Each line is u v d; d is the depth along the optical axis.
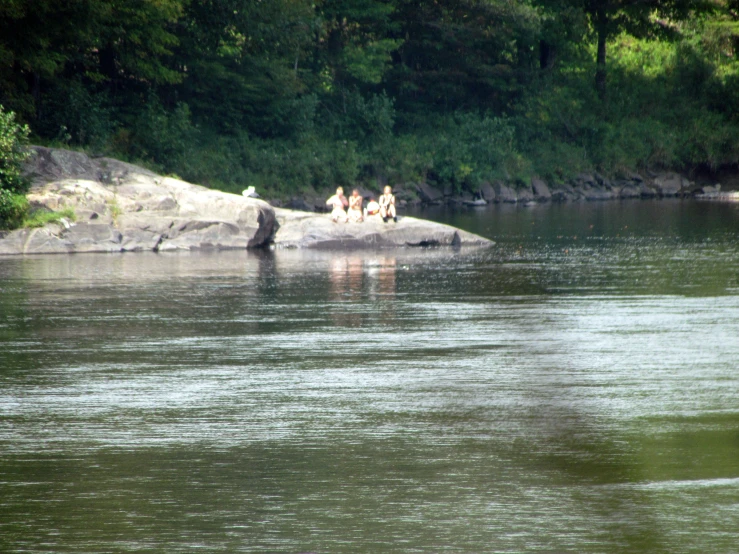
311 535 16.95
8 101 93.38
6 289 49.09
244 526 17.36
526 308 42.53
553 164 166.00
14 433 22.81
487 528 17.19
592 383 27.72
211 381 28.16
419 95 170.25
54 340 34.75
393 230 77.19
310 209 126.81
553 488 19.09
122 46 108.00
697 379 28.16
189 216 76.69
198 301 44.88
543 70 176.50
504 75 169.12
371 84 164.12
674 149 177.50
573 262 62.84
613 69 190.00
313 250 74.44
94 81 116.12
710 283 50.97
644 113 183.38
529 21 160.38
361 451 21.45
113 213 74.38
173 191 79.44
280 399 26.00
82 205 73.81
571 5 174.25
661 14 180.38
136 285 50.84
